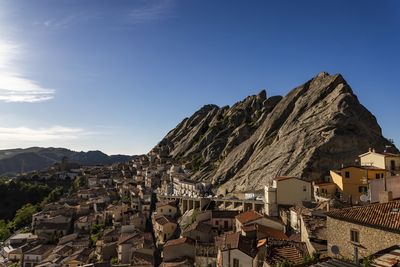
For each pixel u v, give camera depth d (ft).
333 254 105.40
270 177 394.93
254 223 227.61
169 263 254.27
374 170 292.61
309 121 437.17
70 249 424.05
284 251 138.00
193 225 316.19
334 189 313.94
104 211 529.45
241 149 547.49
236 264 162.50
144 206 514.27
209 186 504.02
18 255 463.01
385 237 95.66
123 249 344.28
